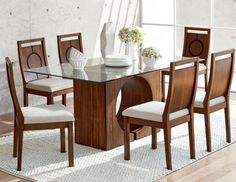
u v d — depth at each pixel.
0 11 8.70
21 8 8.97
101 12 10.32
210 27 10.29
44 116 6.64
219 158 7.08
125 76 7.04
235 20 10.01
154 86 7.86
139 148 7.40
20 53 8.26
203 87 10.34
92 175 6.57
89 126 7.44
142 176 6.54
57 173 6.64
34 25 9.20
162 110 6.77
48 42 9.47
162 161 6.98
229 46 10.14
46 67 7.73
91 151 7.32
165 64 7.76
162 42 10.98
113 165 6.86
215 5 10.19
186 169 6.76
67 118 6.68
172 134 7.94
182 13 10.62
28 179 6.51
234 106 9.30
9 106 9.00
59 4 9.53
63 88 8.20
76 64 7.55
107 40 8.02
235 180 6.44
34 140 7.74
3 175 6.63
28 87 8.25
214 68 7.08
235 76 10.21
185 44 9.16
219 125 8.31
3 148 7.46
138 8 11.15
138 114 6.82
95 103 7.34
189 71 6.74
